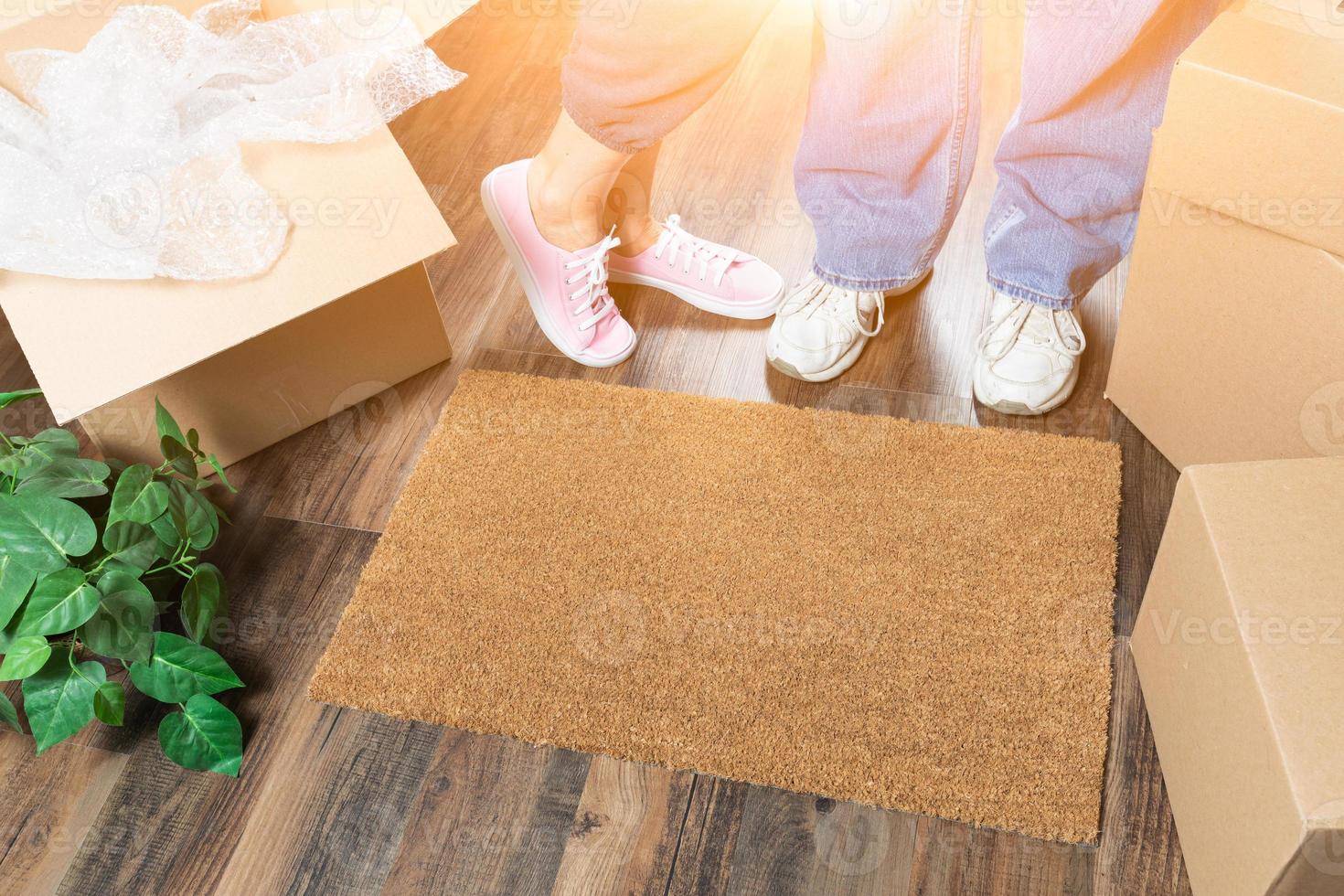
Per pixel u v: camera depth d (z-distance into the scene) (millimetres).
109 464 1195
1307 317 964
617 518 1247
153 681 1045
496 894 1008
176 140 1163
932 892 982
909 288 1450
